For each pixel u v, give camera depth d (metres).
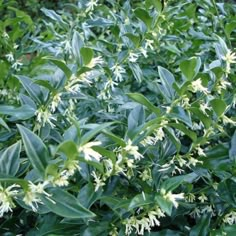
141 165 0.46
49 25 0.71
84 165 0.40
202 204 0.49
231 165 0.45
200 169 0.46
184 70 0.41
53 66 0.61
